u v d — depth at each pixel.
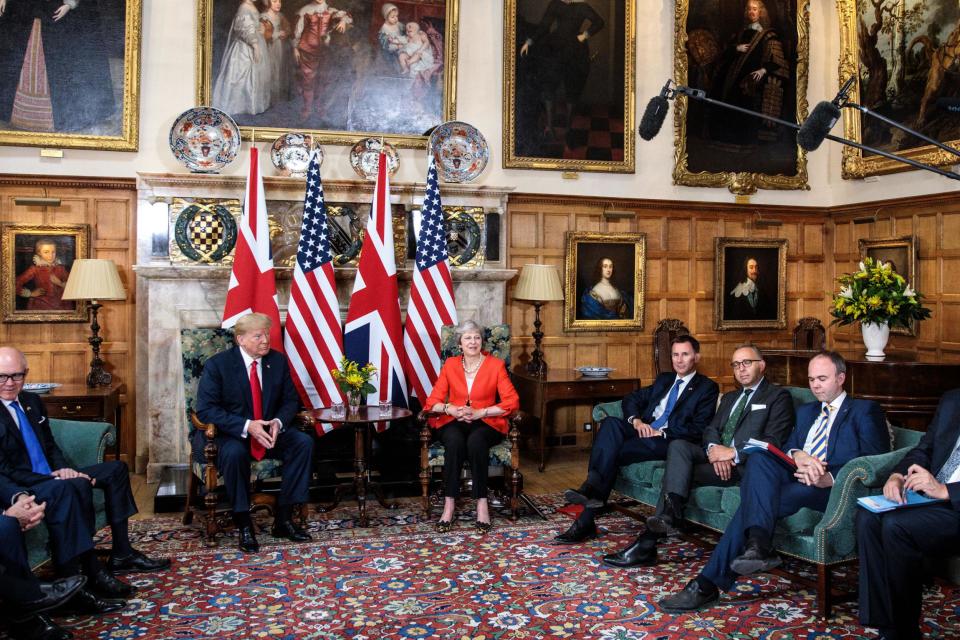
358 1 7.39
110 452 7.02
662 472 4.88
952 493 3.49
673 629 3.73
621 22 8.12
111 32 6.85
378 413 5.73
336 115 7.38
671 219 8.50
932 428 3.91
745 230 8.75
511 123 7.86
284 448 5.21
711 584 3.96
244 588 4.26
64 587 3.62
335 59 7.35
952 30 7.04
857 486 3.83
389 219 6.82
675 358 5.31
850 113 8.41
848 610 3.97
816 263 8.99
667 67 8.38
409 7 7.52
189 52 7.10
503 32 7.82
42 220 6.84
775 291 8.80
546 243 8.09
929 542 3.45
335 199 7.13
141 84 6.99
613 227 8.29
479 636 3.65
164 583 4.33
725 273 8.60
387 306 6.72
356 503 6.14
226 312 6.34
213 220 6.80
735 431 4.73
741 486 4.05
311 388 6.55
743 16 8.41
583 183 8.16
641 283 8.30
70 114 6.81
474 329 5.80
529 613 3.92
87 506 4.13
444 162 7.46
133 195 7.02
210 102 7.07
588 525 5.12
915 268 7.66
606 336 8.31
